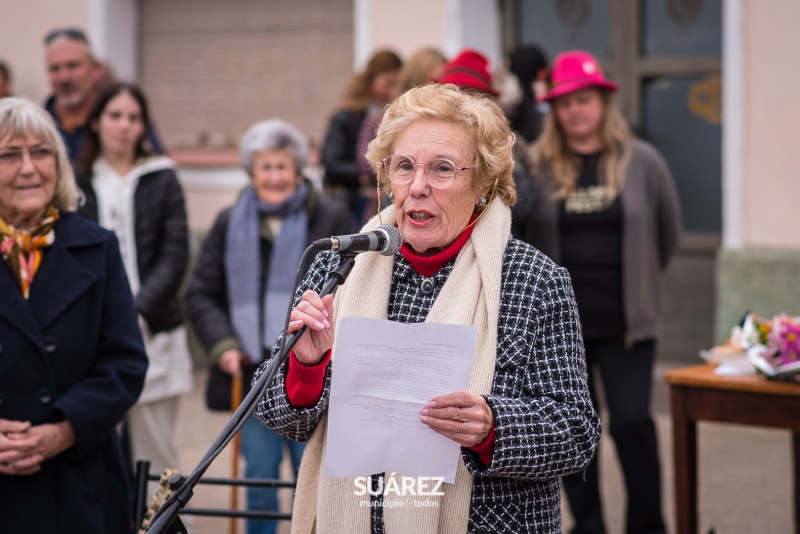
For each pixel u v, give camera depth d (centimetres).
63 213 351
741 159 778
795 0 755
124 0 986
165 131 994
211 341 487
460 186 258
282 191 495
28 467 325
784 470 643
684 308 857
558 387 254
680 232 545
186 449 706
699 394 435
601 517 518
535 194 527
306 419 260
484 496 254
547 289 261
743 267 773
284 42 956
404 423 244
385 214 277
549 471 247
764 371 420
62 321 337
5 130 335
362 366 244
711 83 843
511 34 890
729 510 575
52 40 616
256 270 490
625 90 864
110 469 350
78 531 333
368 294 266
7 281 333
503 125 266
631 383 514
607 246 519
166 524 229
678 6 851
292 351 255
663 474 647
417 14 870
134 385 345
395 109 267
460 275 262
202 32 982
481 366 253
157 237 506
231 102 975
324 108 945
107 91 504
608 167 524
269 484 320
